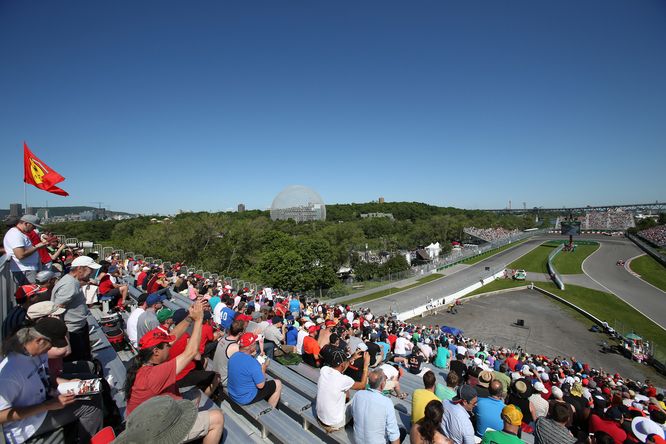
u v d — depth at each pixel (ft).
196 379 21.67
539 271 247.70
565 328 130.93
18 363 12.64
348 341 40.60
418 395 21.30
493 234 492.95
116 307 38.73
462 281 207.62
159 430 10.83
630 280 212.02
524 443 16.57
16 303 28.50
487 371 28.48
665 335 122.31
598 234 559.38
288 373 28.37
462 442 19.16
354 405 18.12
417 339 70.49
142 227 272.72
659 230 415.23
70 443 14.34
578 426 31.17
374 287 196.34
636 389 60.85
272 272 168.45
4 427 12.37
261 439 19.86
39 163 36.47
